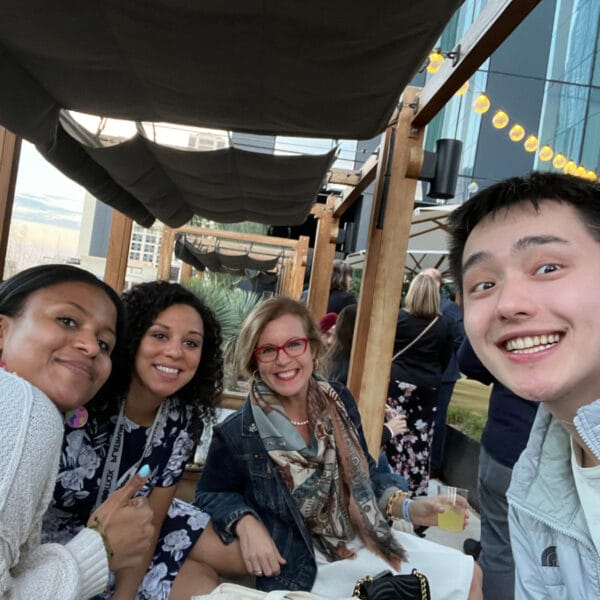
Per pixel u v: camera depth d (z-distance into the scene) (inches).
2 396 33.7
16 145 129.3
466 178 462.3
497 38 79.9
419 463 129.8
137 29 78.9
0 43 88.0
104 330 47.4
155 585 66.6
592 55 421.4
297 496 70.6
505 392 86.0
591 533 37.4
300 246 396.2
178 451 68.7
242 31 76.1
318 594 67.4
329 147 154.6
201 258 426.6
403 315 131.5
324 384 78.2
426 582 60.3
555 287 34.3
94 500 62.1
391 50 76.1
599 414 33.6
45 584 37.5
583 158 411.2
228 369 137.5
